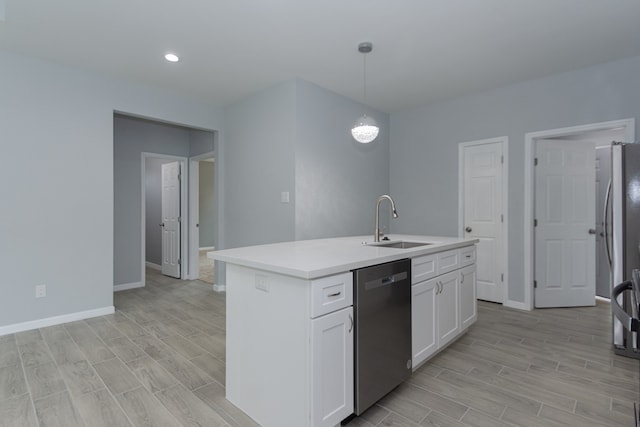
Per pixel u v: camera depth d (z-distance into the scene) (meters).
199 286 4.83
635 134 3.05
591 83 3.27
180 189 5.35
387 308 1.86
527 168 3.66
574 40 2.77
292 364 1.54
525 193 3.68
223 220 4.45
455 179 4.24
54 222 3.16
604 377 2.18
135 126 4.91
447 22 2.51
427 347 2.25
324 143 3.85
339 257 1.82
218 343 2.73
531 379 2.16
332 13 2.40
